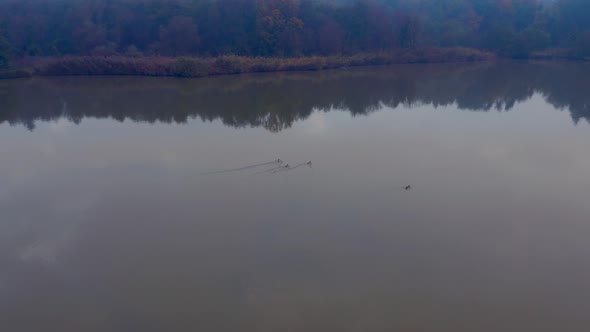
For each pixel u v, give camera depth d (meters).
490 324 12.05
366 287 13.52
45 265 14.71
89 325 12.28
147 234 16.31
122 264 14.72
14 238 16.14
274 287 13.55
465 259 14.77
